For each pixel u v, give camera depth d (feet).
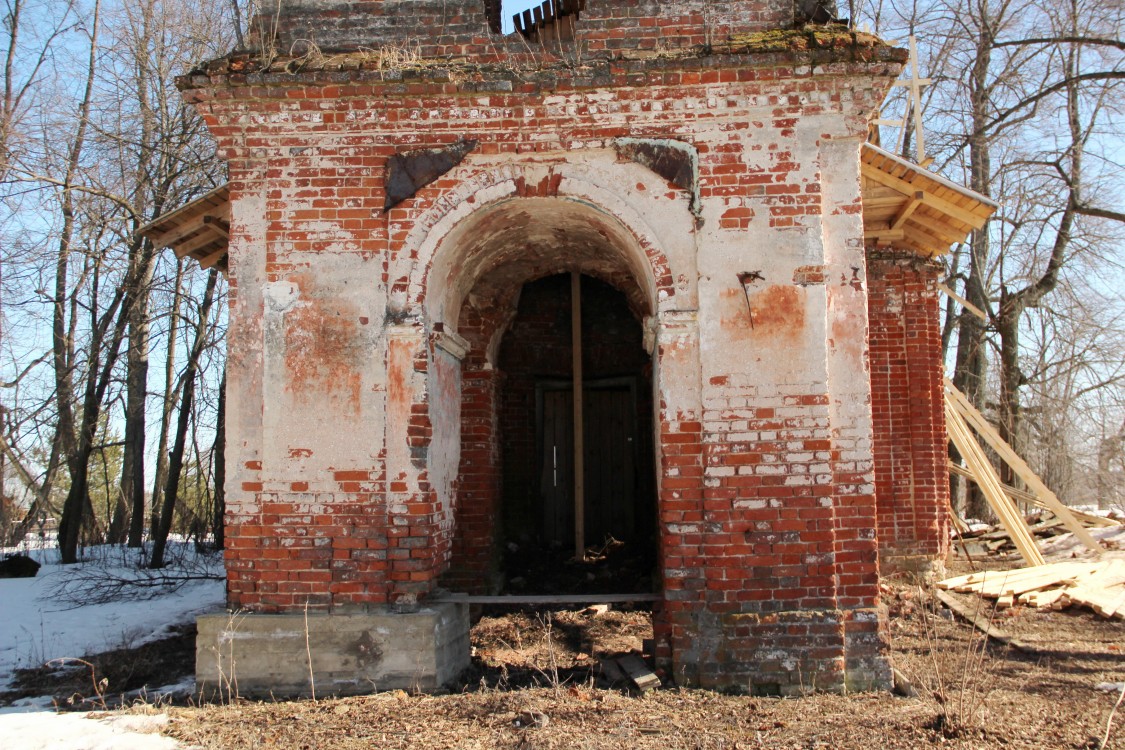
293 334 21.61
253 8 23.50
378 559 21.04
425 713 18.66
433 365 22.45
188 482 77.00
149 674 24.67
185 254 29.22
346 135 21.94
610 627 27.58
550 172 21.61
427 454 21.43
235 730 17.83
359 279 21.66
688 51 21.30
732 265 20.95
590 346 35.29
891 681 19.85
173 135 55.67
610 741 16.47
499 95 21.49
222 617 20.79
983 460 39.32
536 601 21.76
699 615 20.25
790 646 19.93
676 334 20.93
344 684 20.54
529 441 33.81
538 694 19.93
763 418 20.51
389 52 22.00
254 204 22.03
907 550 33.50
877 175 26.00
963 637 25.70
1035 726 16.93
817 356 20.57
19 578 43.34
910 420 33.96
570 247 27.78
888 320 34.47
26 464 64.34
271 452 21.34
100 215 55.21
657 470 22.45
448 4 23.03
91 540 65.62
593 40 22.48
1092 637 25.55
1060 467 69.41
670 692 19.76
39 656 27.25
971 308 38.65
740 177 21.15
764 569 20.20
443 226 21.63
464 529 28.48
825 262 20.86
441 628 21.18
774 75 20.81
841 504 20.33
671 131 21.40
